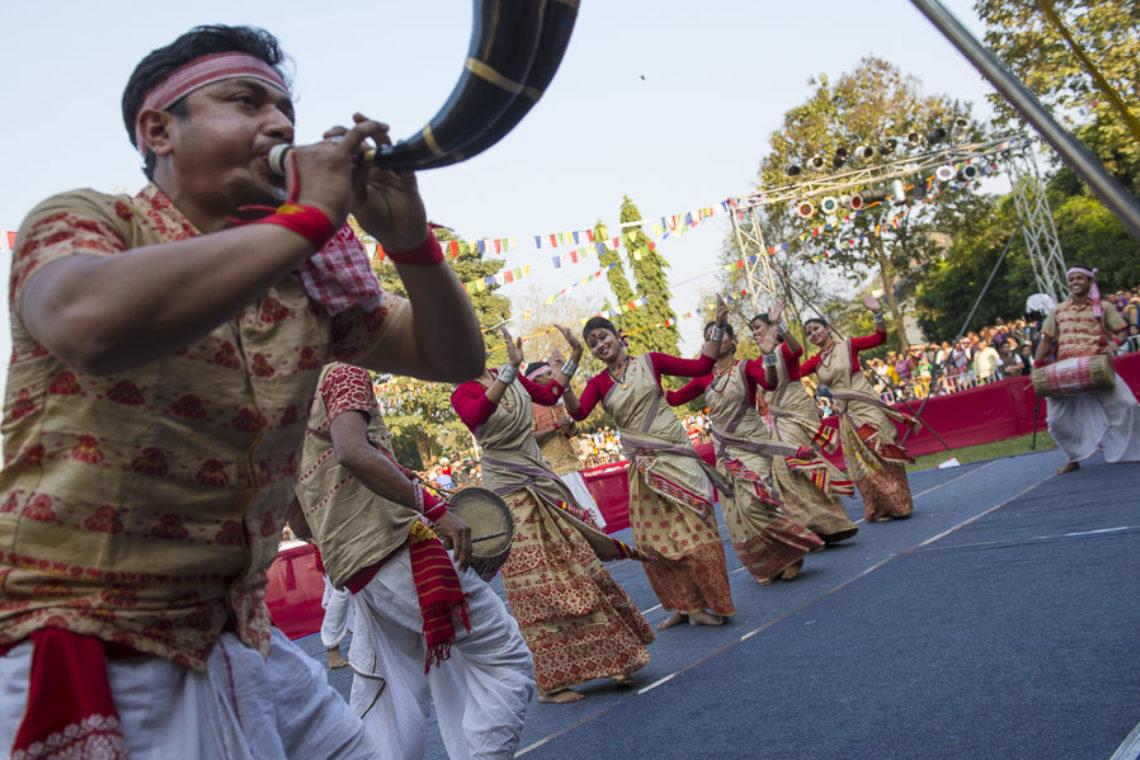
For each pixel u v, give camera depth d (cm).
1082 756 251
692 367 574
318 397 287
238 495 147
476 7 119
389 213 150
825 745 298
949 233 3422
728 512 666
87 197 134
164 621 142
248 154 146
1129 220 154
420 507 285
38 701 131
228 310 119
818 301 3291
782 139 3127
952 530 700
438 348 176
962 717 300
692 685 413
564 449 966
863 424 856
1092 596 416
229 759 148
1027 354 1956
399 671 298
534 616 443
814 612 513
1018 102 158
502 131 131
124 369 120
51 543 135
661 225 1619
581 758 337
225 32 152
